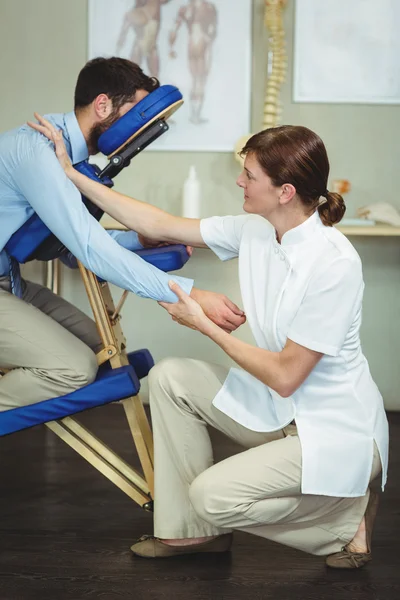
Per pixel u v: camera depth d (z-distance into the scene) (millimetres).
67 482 2680
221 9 3578
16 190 2066
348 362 1850
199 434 1994
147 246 2314
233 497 1834
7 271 2211
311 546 1983
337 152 3652
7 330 2078
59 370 2064
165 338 3801
